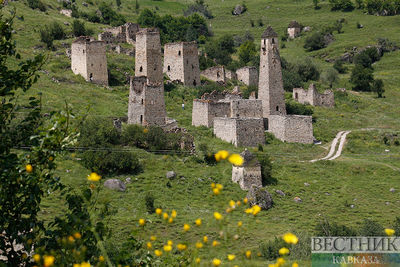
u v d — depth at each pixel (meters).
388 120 95.50
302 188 57.25
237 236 13.18
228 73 109.19
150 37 87.31
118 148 54.28
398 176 62.78
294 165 64.31
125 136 59.62
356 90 121.56
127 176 51.66
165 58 97.94
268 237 39.19
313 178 60.81
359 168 64.19
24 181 15.95
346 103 105.75
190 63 95.88
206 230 39.72
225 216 12.76
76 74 86.38
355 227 46.00
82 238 15.27
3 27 16.91
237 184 55.00
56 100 69.69
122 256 15.90
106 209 16.95
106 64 86.00
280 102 82.44
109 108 74.06
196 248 14.01
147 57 87.19
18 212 16.45
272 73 81.81
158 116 69.62
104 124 58.19
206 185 53.69
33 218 16.45
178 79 95.44
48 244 15.77
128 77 90.25
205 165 58.94
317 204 53.50
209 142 69.31
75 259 13.88
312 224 46.53
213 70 105.12
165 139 60.56
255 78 110.25
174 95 88.25
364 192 57.84
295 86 114.31
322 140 79.81
